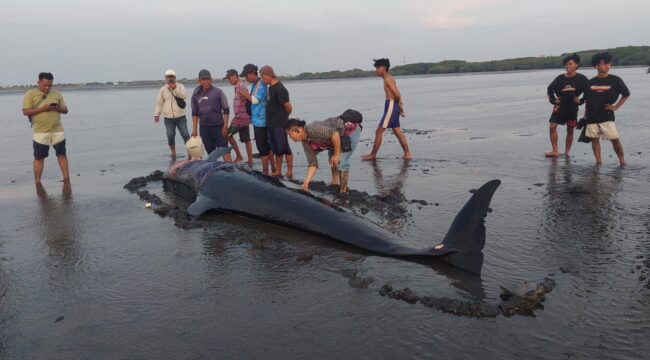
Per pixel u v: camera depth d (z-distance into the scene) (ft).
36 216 24.03
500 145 40.55
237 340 12.30
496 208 22.29
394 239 18.08
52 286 15.85
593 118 30.55
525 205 22.57
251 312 13.66
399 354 11.46
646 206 21.59
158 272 16.62
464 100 100.07
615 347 11.41
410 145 42.73
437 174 30.17
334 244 18.92
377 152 39.60
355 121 25.32
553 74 272.72
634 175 27.68
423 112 76.95
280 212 21.22
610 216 20.43
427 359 11.23
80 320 13.58
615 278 14.79
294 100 126.93
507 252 17.12
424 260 16.80
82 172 35.45
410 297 13.94
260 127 31.78
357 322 12.92
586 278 14.88
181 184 27.22
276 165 31.50
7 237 21.03
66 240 20.29
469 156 35.96
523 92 116.67
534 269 15.69
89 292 15.31
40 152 31.22
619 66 358.84
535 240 18.11
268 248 18.60
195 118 36.78
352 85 274.98
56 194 28.53
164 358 11.68
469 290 14.48
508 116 64.13
